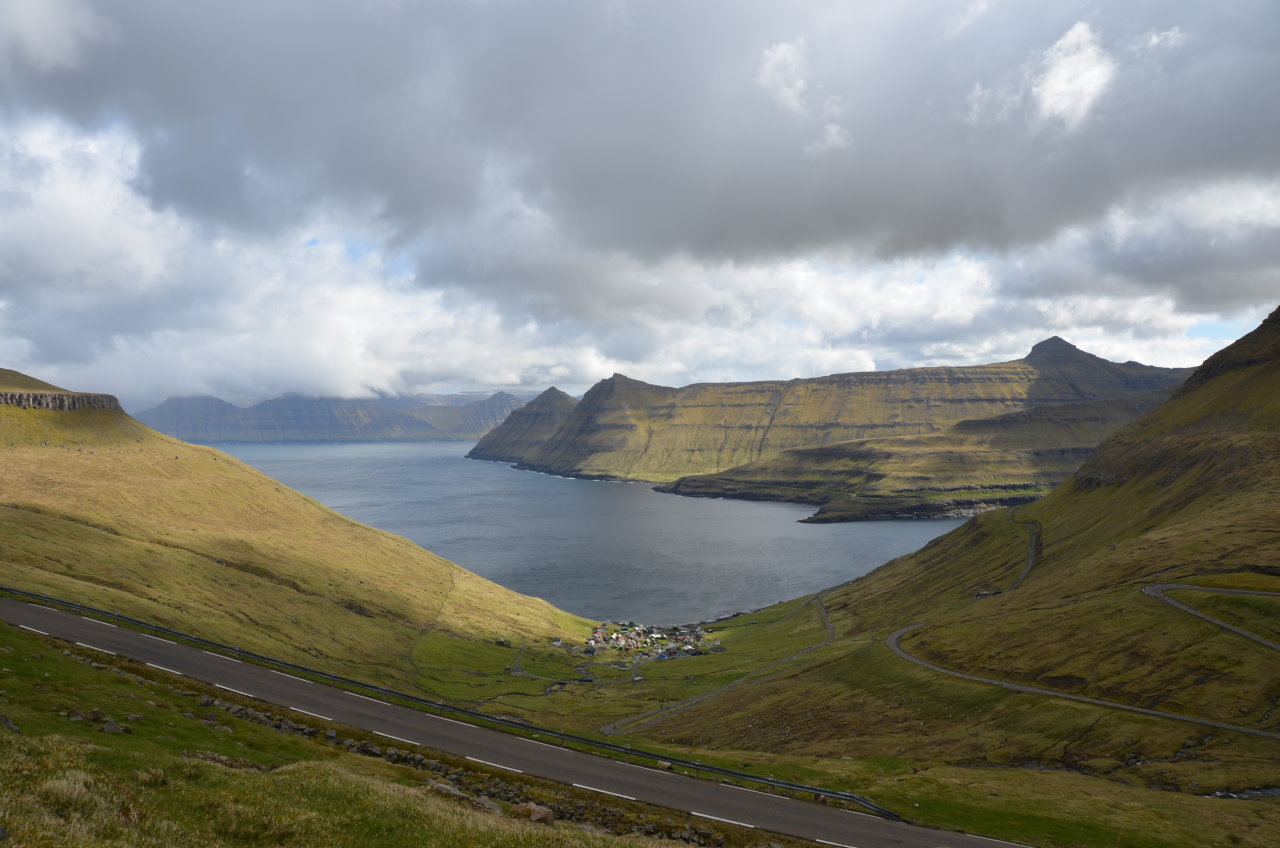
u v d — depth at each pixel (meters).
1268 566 183.50
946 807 75.94
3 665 58.09
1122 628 164.12
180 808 31.58
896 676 172.12
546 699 195.25
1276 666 135.00
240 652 90.81
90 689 57.28
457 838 34.53
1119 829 72.69
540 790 58.06
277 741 56.28
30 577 124.06
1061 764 115.31
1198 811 81.88
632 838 44.44
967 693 150.88
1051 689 147.38
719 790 67.44
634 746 80.75
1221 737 116.50
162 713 55.19
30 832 24.23
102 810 28.17
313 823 33.31
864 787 81.50
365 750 61.84
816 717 157.75
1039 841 67.50
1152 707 131.88
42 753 33.28
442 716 79.19
